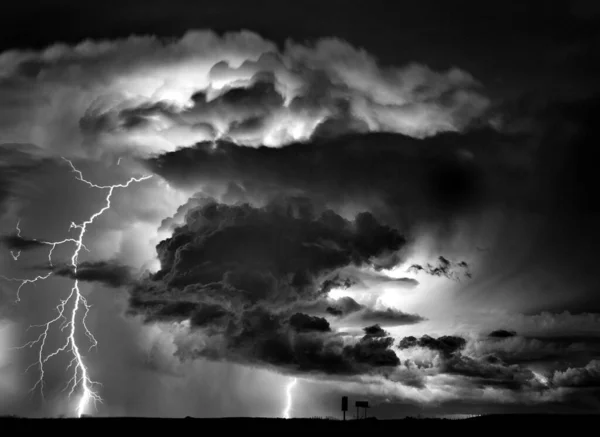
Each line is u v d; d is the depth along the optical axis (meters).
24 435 47.75
